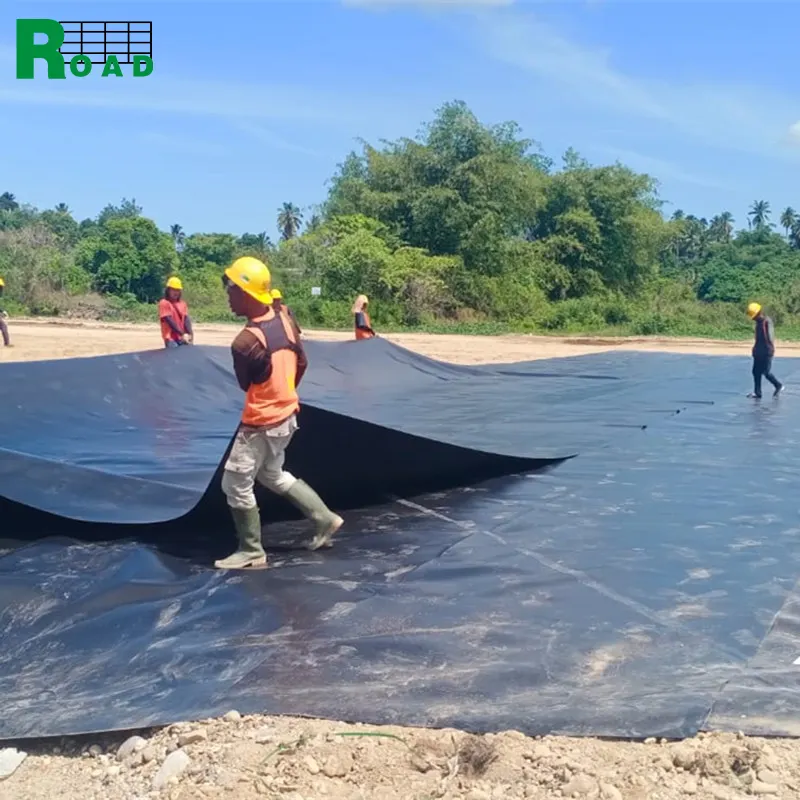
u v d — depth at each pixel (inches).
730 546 229.5
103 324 1466.5
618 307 1701.5
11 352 890.1
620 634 171.5
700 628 174.6
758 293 1982.0
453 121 1806.1
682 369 671.1
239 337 203.9
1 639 177.3
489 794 123.4
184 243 2689.5
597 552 223.8
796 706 142.3
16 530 247.0
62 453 342.6
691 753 129.3
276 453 212.2
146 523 232.5
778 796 120.8
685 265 3016.7
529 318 1702.8
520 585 199.0
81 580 205.5
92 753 141.9
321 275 1674.5
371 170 1845.5
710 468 325.1
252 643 169.6
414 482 281.6
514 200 1793.8
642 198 2110.0
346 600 190.5
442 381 609.9
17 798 130.9
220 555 221.1
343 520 253.0
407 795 124.6
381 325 1608.0
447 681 152.3
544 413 466.9
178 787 127.3
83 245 2140.7
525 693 147.9
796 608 185.3
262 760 131.1
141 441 370.0
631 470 321.4
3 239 2032.5
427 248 1770.4
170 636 174.2
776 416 453.4
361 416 456.1
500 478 307.1
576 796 122.3
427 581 201.8
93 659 167.2
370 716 141.7
